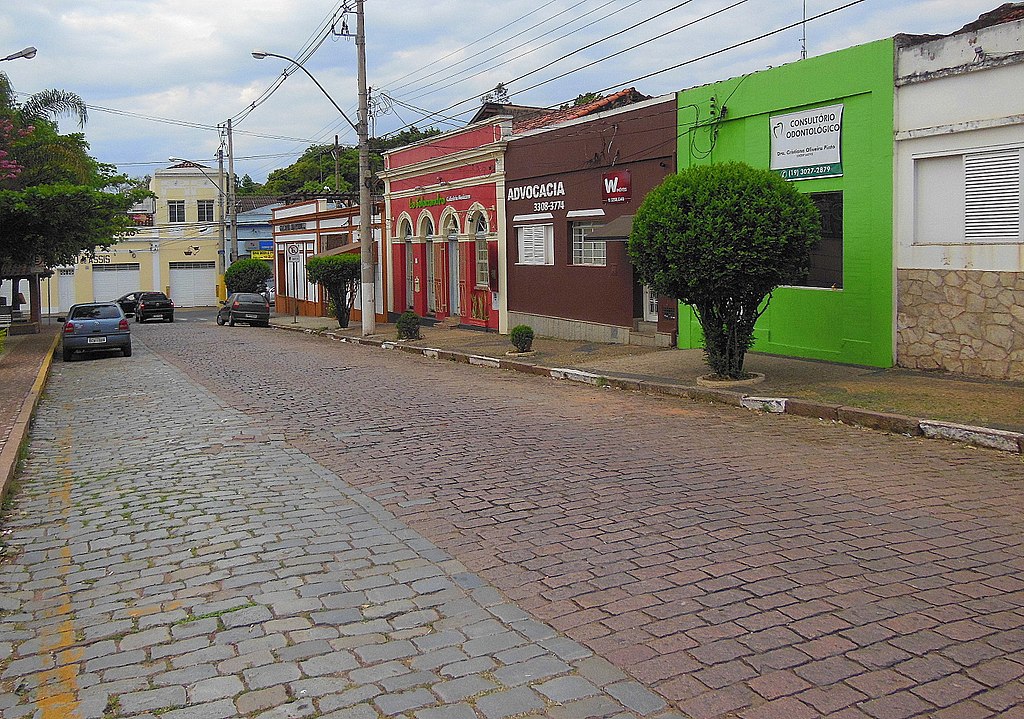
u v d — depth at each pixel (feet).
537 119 82.94
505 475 27.99
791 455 30.35
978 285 41.96
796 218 42.14
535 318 78.64
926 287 44.29
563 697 13.53
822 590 17.44
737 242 41.60
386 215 111.55
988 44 40.60
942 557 19.31
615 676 14.15
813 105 49.60
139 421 41.57
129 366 71.10
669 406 41.83
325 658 15.25
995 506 23.47
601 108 75.61
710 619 16.17
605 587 17.99
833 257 49.88
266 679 14.55
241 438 35.88
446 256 97.04
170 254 206.08
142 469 30.94
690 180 43.32
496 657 15.02
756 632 15.55
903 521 22.09
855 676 13.84
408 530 22.54
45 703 14.12
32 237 91.97
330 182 187.52
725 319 44.80
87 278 200.13
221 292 188.65
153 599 18.47
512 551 20.53
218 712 13.55
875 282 46.78
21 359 76.02
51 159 103.14
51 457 34.30
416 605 17.52
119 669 15.23
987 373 41.93
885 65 45.37
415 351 75.31
